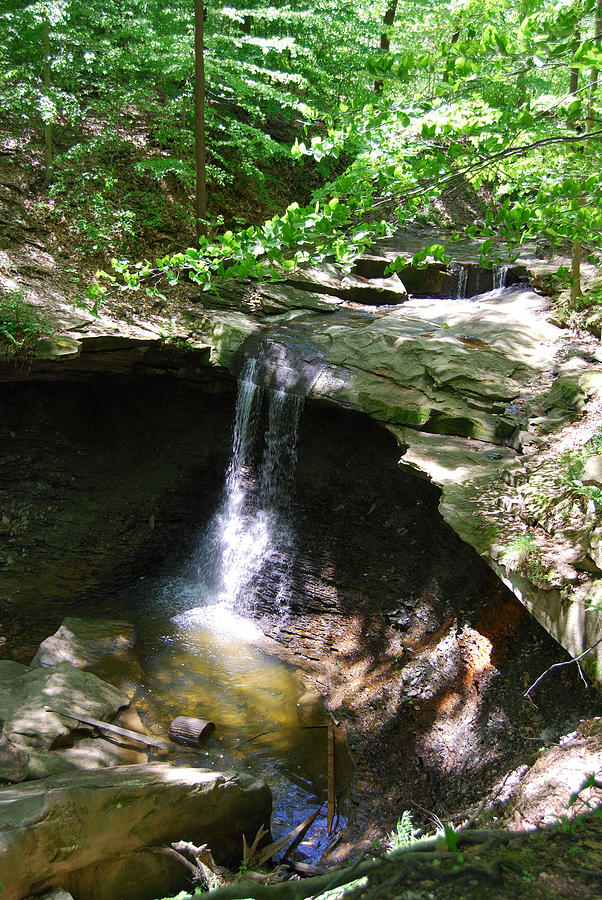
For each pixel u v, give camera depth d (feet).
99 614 35.88
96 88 49.44
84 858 18.76
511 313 38.24
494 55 12.06
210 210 48.62
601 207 14.05
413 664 28.45
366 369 33.91
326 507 36.29
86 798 19.30
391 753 26.02
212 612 37.68
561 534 21.72
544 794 14.07
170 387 40.32
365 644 32.22
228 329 38.19
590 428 27.12
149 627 35.40
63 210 41.24
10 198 40.47
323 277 44.34
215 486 40.91
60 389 38.63
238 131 46.91
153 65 45.80
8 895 17.39
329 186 14.11
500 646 24.76
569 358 32.53
